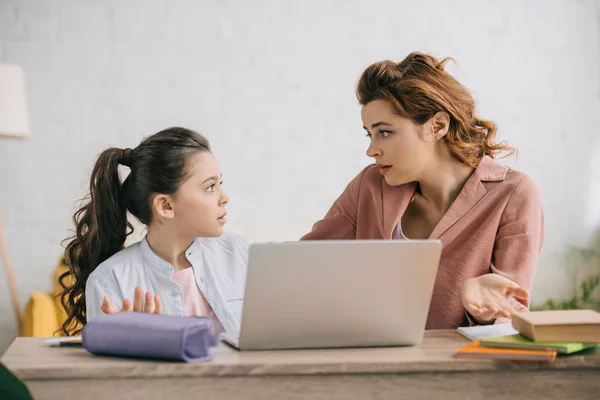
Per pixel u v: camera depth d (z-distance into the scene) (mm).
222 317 1619
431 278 1220
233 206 3387
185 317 1180
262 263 1145
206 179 1589
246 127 3396
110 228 1674
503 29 3545
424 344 1274
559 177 3584
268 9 3408
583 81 3598
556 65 3578
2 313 3207
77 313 1730
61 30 3258
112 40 3293
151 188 1582
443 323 1618
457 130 1603
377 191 1724
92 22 3279
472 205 1604
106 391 1100
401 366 1135
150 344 1119
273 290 1169
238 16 3385
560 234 3582
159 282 1606
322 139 3447
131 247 1653
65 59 3262
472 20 3529
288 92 3424
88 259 1696
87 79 3277
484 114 3535
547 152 3576
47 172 3254
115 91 3297
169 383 1106
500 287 1357
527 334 1202
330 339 1231
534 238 1567
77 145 3270
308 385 1129
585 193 3598
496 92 3541
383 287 1207
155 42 3324
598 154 3604
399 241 1188
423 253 1201
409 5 3492
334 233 1822
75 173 3264
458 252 1615
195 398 1110
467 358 1158
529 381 1162
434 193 1665
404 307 1229
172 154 1572
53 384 1093
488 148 1689
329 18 3449
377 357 1164
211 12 3365
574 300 3555
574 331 1182
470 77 3527
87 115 3275
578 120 3592
